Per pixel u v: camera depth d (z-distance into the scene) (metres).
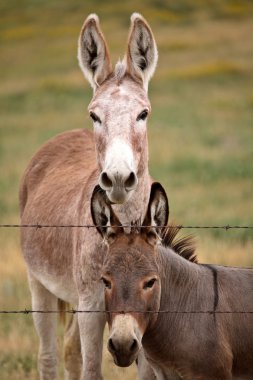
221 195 70.50
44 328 30.27
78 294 25.22
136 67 24.53
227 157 96.88
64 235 27.03
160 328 23.83
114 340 19.75
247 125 125.19
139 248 21.03
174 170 88.12
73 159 31.39
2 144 116.00
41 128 130.75
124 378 30.20
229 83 161.75
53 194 29.45
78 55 25.34
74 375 30.14
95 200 21.89
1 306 39.25
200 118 131.38
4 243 51.19
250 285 24.81
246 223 55.81
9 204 70.88
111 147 22.27
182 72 170.50
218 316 23.92
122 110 23.09
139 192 23.83
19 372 31.59
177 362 23.97
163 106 143.25
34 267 29.81
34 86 167.00
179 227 23.81
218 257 44.12
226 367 23.78
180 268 24.20
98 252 23.92
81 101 152.62
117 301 20.27
